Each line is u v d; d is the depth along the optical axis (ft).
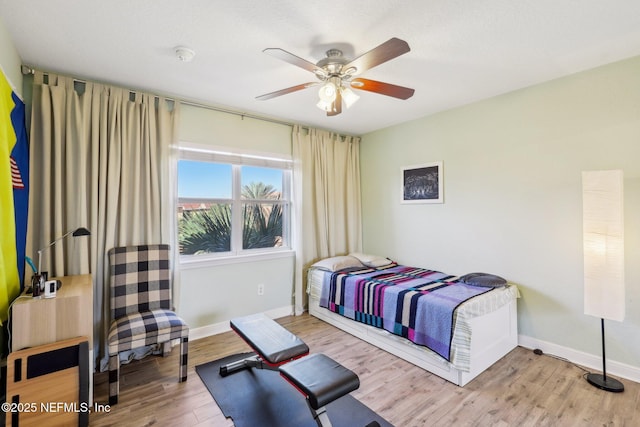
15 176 6.64
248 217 11.95
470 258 10.82
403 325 8.70
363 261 12.62
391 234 13.51
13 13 5.65
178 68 7.93
